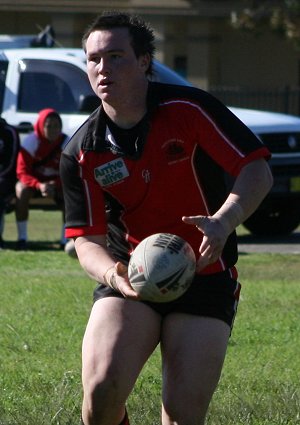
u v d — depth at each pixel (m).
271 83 82.75
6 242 34.62
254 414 14.52
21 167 32.31
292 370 17.33
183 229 11.25
